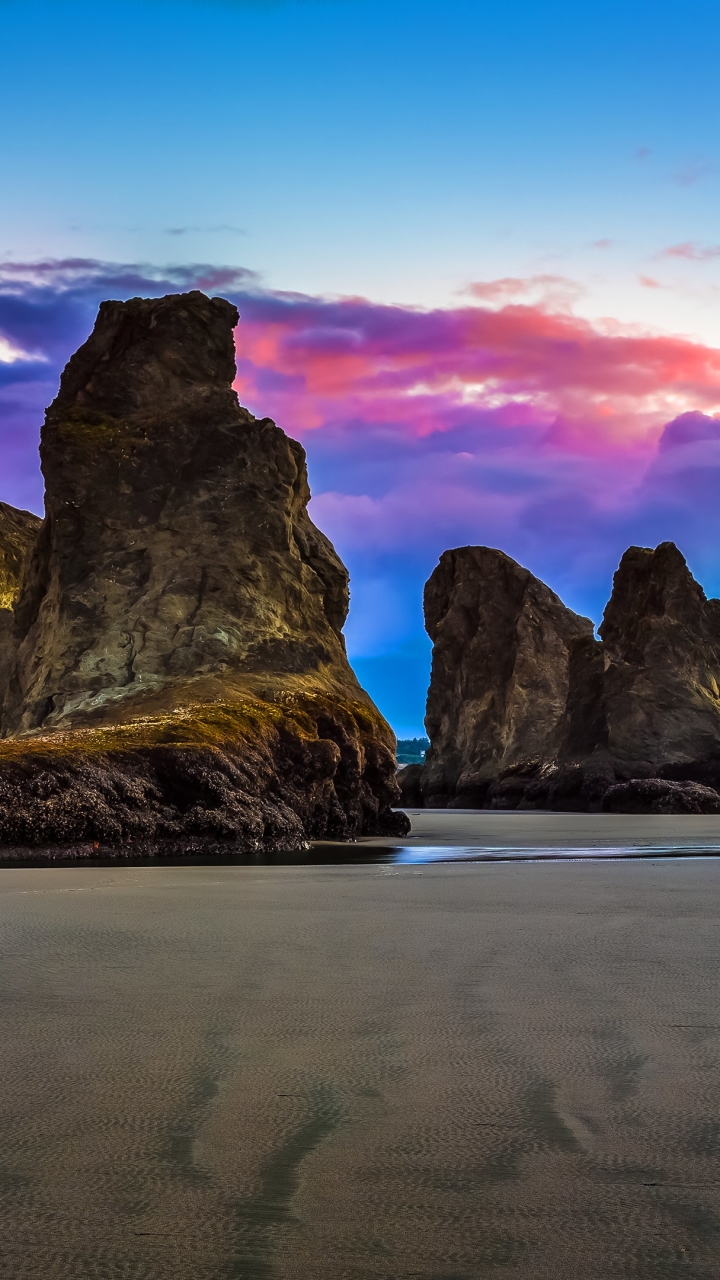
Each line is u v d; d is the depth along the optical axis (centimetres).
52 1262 455
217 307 6462
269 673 5228
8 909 1644
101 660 5256
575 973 1060
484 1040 793
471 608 13550
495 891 1938
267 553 5788
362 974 1057
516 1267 451
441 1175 541
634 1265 453
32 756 3338
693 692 10550
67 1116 625
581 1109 637
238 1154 568
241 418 6088
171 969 1088
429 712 13688
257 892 1936
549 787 10488
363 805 4756
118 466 5853
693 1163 556
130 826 3291
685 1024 841
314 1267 452
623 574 11962
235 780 3716
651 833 4766
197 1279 441
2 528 7288
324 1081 691
